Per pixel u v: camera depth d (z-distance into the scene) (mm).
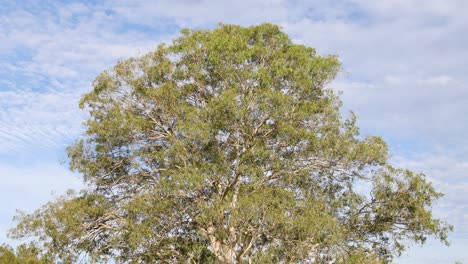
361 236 30703
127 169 31359
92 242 30156
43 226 28406
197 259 30172
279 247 26781
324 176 31438
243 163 28359
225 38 30391
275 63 29891
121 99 31484
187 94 31375
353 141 30266
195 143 28234
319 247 27219
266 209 25938
